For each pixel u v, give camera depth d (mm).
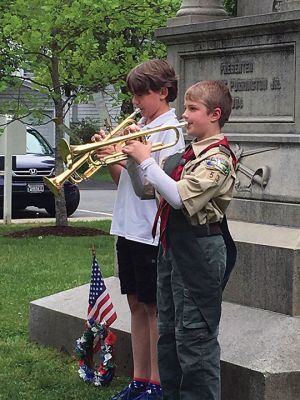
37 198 17219
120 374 5719
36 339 6555
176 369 4457
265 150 5785
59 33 13281
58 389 5500
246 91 5980
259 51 5855
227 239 4320
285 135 5625
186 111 4348
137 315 5152
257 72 5891
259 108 5887
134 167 4594
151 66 4855
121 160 4477
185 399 4234
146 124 4941
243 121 5977
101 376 5523
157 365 4836
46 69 13930
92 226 15312
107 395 5375
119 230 5012
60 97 13867
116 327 5750
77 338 6102
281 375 4648
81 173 4965
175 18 6750
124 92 14477
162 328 4449
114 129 4820
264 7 6359
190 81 6469
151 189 4645
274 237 5344
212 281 4156
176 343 4305
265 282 5254
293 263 5082
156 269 4902
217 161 4129
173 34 6488
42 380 5621
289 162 5609
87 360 5656
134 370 5254
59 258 11023
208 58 6297
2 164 16984
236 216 5945
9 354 6246
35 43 12859
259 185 5801
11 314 7562
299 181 5527
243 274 5391
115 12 13047
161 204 4301
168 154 4742
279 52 5715
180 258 4176
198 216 4152
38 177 17172
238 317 5246
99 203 22328
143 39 14047
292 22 5523
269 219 5715
